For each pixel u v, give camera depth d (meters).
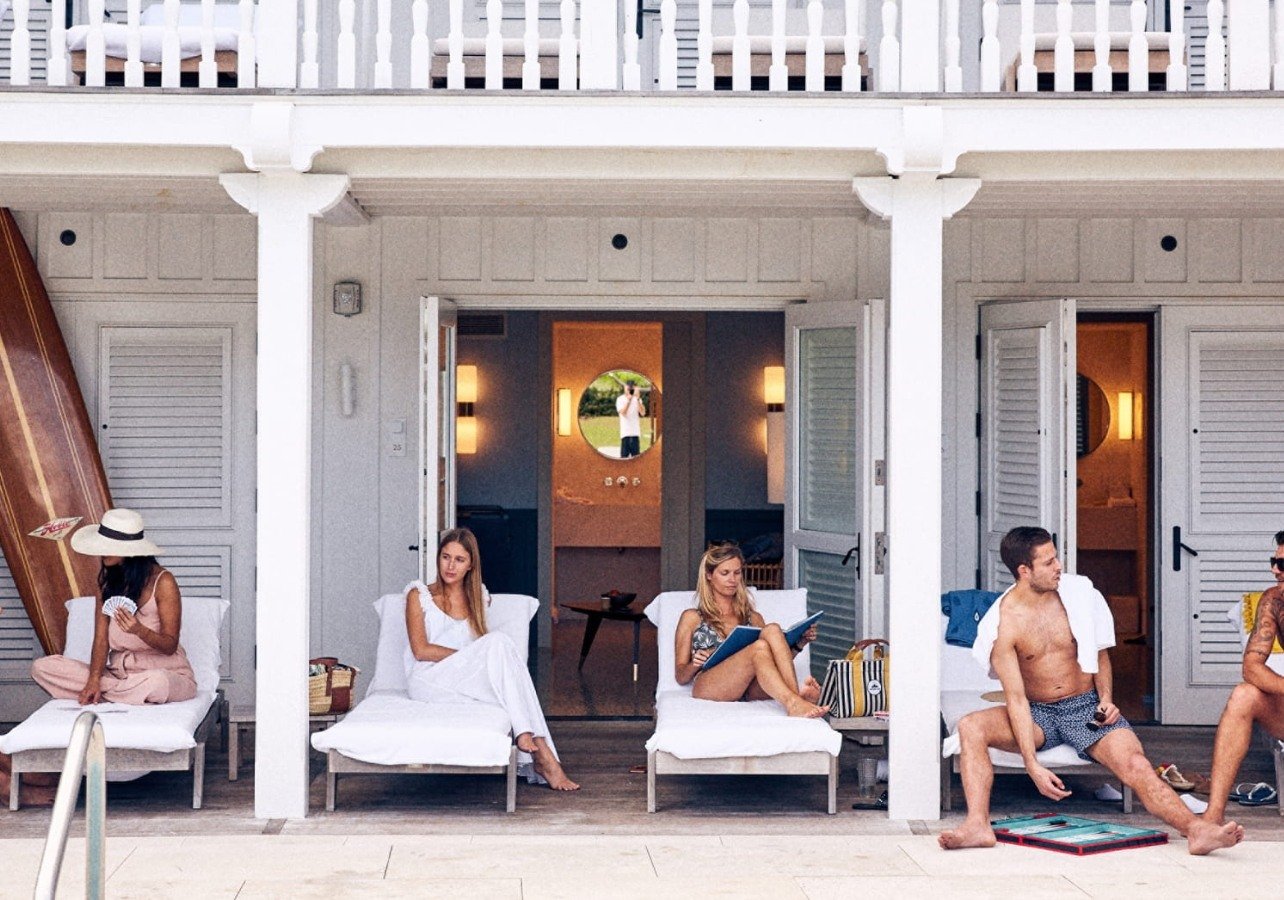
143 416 8.05
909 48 5.85
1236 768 5.43
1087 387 12.20
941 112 5.73
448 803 6.18
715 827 5.76
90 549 6.24
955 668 6.64
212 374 8.05
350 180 5.96
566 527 12.72
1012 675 5.57
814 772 5.91
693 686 6.57
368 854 5.26
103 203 7.21
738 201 7.01
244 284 8.02
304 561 5.85
